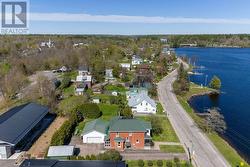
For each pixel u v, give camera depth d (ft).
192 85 358.84
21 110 205.98
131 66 470.80
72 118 202.39
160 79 388.16
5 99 275.59
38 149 169.48
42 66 446.60
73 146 161.99
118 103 259.19
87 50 545.03
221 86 355.97
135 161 155.74
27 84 324.80
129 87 328.08
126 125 176.86
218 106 272.92
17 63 404.77
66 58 458.09
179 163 153.48
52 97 256.73
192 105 277.44
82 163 130.93
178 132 198.18
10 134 166.20
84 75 358.23
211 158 160.35
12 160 156.04
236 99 297.12
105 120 218.18
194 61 555.28
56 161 133.28
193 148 173.06
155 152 167.12
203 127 206.90
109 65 430.20
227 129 212.43
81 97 259.39
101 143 180.55
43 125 209.87
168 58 536.83
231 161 157.28
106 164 129.90
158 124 200.13
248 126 219.20
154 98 290.35
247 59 626.64
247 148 180.04
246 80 389.60
